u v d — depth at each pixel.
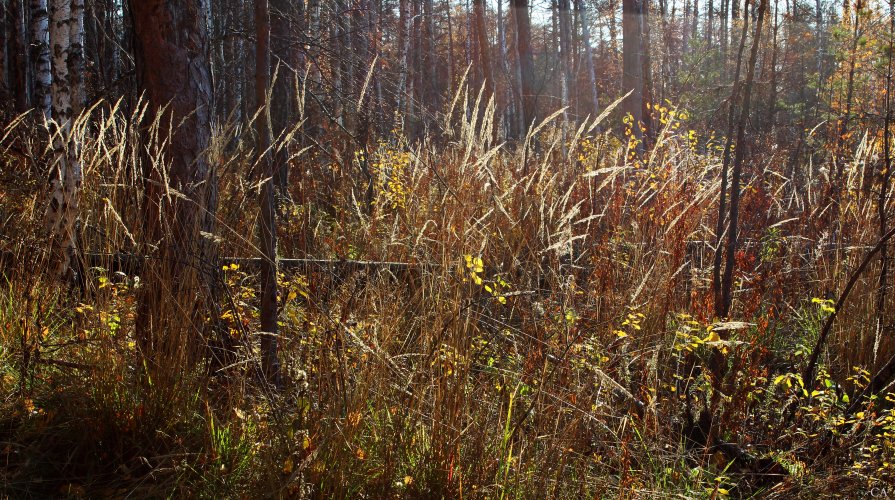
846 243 5.70
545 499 3.03
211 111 4.20
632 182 6.10
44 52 8.02
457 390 3.08
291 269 4.55
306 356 3.47
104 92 5.93
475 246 3.37
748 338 4.58
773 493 3.64
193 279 3.50
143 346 3.63
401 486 3.04
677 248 4.75
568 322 3.54
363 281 3.61
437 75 28.00
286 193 5.98
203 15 4.16
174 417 3.47
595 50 34.81
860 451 3.84
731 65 18.09
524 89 13.74
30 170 5.25
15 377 3.84
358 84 7.91
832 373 4.98
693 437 4.06
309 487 2.91
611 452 3.43
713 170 7.18
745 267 5.29
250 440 3.35
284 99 8.02
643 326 4.29
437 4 29.11
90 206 3.96
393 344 3.39
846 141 8.33
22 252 4.20
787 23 16.41
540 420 3.22
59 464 3.34
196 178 3.98
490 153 3.21
